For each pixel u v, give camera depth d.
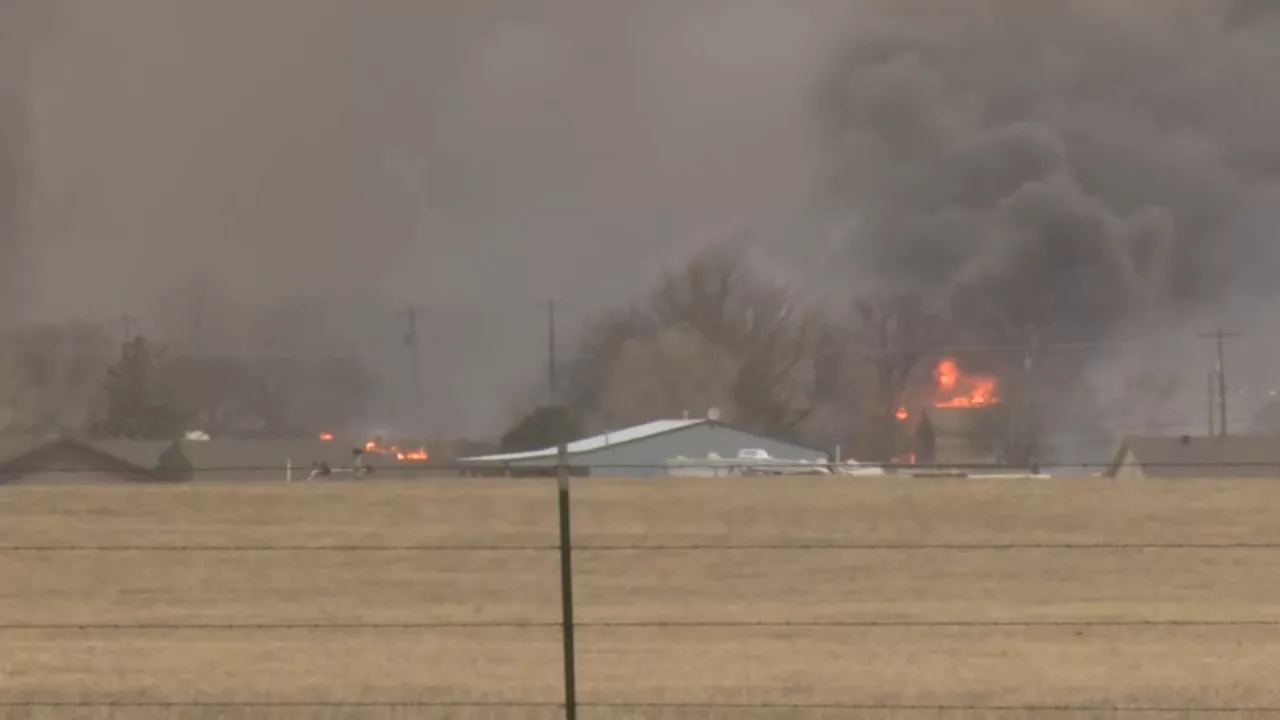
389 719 28.28
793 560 54.34
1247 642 38.84
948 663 35.81
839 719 28.34
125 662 37.00
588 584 51.12
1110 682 32.69
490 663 36.41
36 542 58.88
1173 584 48.91
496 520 64.25
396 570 54.09
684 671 34.75
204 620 44.66
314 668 35.72
